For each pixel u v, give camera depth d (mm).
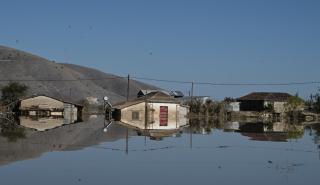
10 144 32281
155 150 31062
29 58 169750
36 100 100438
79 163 24469
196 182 20109
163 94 89688
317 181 20781
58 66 178875
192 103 104438
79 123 64000
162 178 20781
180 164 24984
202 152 30547
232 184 19891
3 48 173875
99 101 156250
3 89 109688
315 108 113750
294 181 20734
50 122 66188
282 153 30750
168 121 77500
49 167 22953
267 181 20656
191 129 54906
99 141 36219
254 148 33500
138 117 86000
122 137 40344
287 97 122875
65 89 157500
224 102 112812
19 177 20234
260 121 87500
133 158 26891
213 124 69875
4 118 76938
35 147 30906
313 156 29328
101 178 20406
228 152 30828
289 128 62094
